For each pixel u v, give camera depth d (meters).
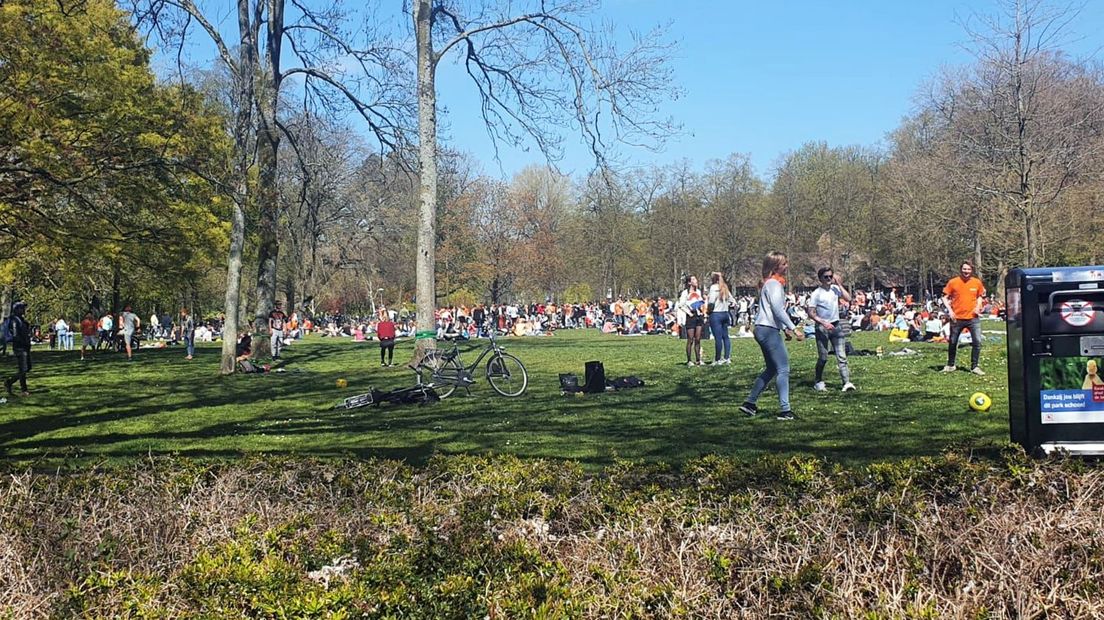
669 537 4.34
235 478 6.03
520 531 4.73
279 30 25.00
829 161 67.81
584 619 3.64
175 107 18.91
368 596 3.71
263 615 3.65
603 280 66.31
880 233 61.22
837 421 10.05
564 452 8.73
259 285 25.30
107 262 24.27
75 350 38.41
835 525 4.37
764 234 62.66
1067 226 36.50
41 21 15.69
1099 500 4.69
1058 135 22.44
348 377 19.62
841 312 20.05
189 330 30.02
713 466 5.95
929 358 18.59
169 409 14.38
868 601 3.75
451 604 3.70
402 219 54.09
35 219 17.23
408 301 66.81
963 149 26.45
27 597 4.16
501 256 56.44
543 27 20.16
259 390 17.39
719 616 3.72
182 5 20.30
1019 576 3.83
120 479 6.06
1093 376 6.45
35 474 7.07
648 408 12.01
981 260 45.19
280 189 24.95
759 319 10.53
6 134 15.73
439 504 5.41
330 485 5.93
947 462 5.51
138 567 4.55
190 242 20.72
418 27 19.88
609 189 21.00
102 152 16.84
